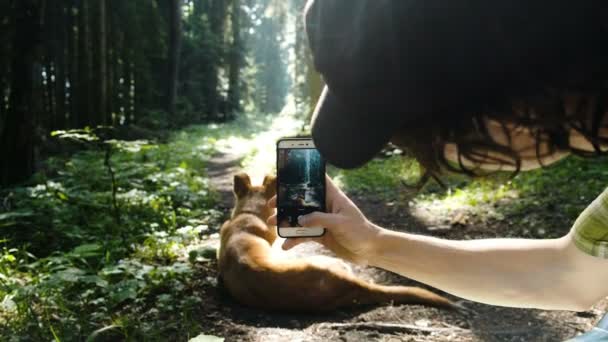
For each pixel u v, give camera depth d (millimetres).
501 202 6941
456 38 577
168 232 5680
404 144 703
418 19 582
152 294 3881
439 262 1617
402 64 602
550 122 601
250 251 3834
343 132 701
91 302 3549
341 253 1835
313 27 756
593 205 1377
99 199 6824
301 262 3676
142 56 25781
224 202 8492
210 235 6027
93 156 11914
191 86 38375
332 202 1837
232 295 3828
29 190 6691
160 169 10828
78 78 19703
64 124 21016
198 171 12664
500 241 1605
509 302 1575
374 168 10445
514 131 654
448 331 3303
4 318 3391
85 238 5438
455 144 661
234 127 34719
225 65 41812
